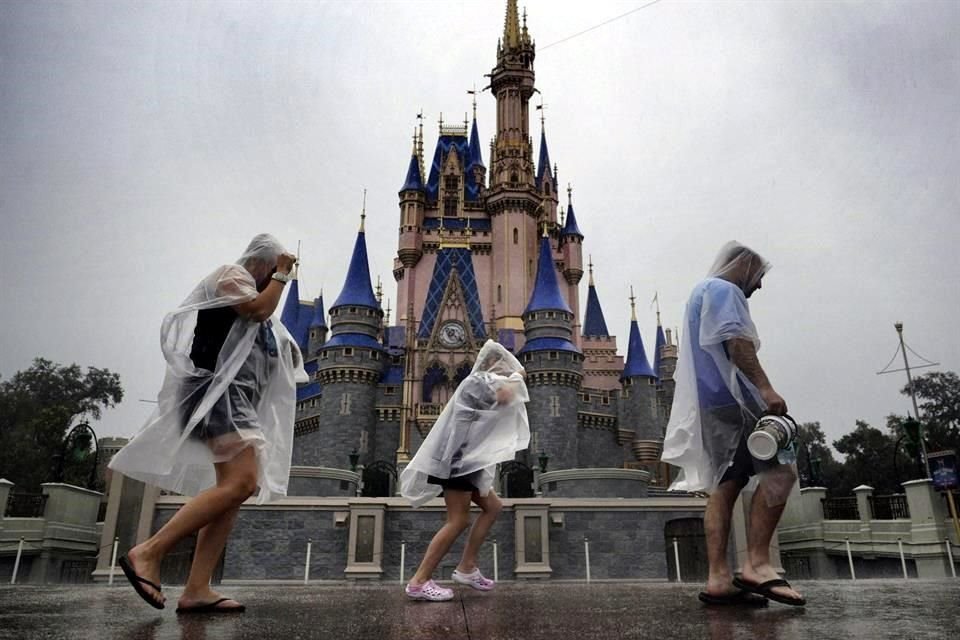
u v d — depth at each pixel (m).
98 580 25.22
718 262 5.35
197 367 4.42
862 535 26.34
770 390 4.61
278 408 5.07
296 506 28.84
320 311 85.50
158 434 4.27
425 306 76.81
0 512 23.91
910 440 25.59
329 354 68.25
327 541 28.62
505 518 29.38
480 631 3.41
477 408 6.09
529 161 88.06
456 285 75.62
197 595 4.25
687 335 5.09
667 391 87.00
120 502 26.81
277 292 4.64
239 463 4.29
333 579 28.17
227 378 4.34
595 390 74.06
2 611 4.09
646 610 4.27
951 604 4.24
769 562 4.52
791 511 30.11
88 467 52.12
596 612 4.22
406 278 81.50
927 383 69.88
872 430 64.19
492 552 28.83
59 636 3.07
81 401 71.44
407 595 5.41
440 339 72.44
